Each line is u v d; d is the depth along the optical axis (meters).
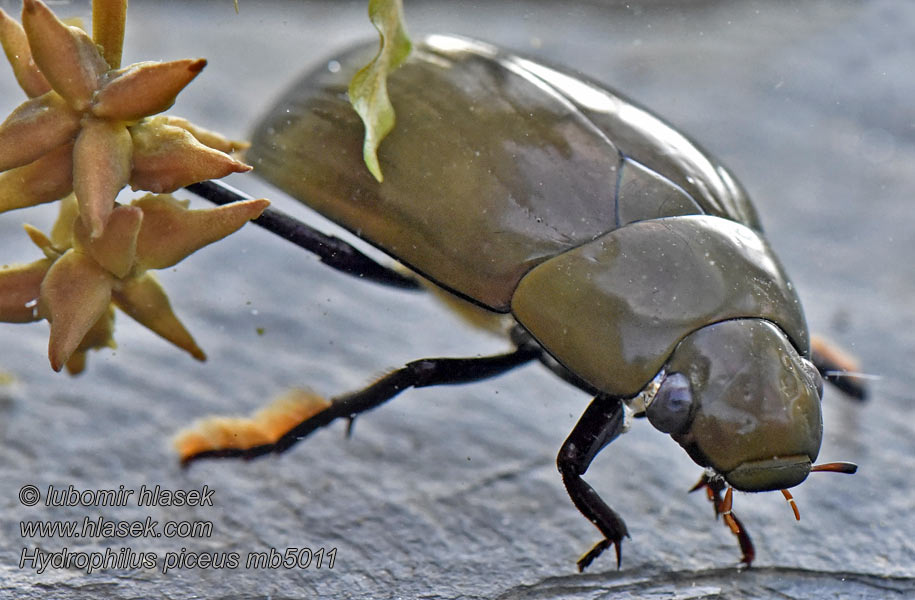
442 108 0.28
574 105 0.28
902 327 0.32
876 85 0.48
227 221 0.26
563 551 0.28
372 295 0.33
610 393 0.27
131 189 0.26
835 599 0.28
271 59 0.48
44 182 0.26
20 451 0.29
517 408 0.31
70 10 0.27
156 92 0.26
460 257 0.28
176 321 0.27
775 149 0.43
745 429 0.27
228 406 0.30
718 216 0.28
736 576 0.28
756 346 0.27
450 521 0.29
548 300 0.28
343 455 0.30
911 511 0.29
